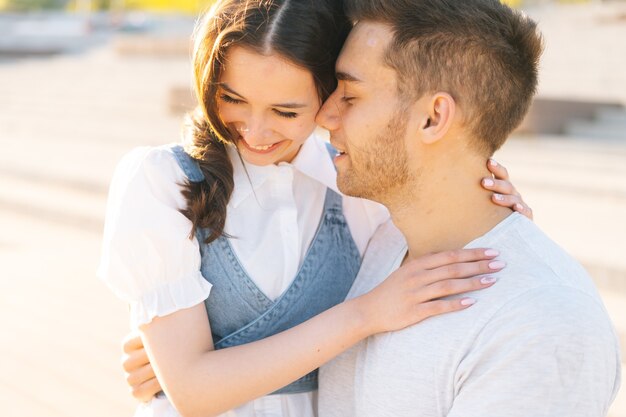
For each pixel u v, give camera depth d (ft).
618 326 11.44
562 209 17.99
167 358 4.81
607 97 36.63
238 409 5.21
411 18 4.54
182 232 4.87
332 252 5.53
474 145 4.67
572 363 4.11
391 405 4.64
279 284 5.25
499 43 4.55
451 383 4.43
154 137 31.86
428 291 4.53
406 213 4.86
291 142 5.12
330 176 5.56
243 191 5.24
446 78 4.52
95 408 10.90
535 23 4.80
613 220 16.80
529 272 4.41
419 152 4.66
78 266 17.47
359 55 4.67
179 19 97.55
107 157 27.53
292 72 4.73
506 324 4.28
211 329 5.26
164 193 4.95
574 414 4.12
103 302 15.11
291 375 4.75
